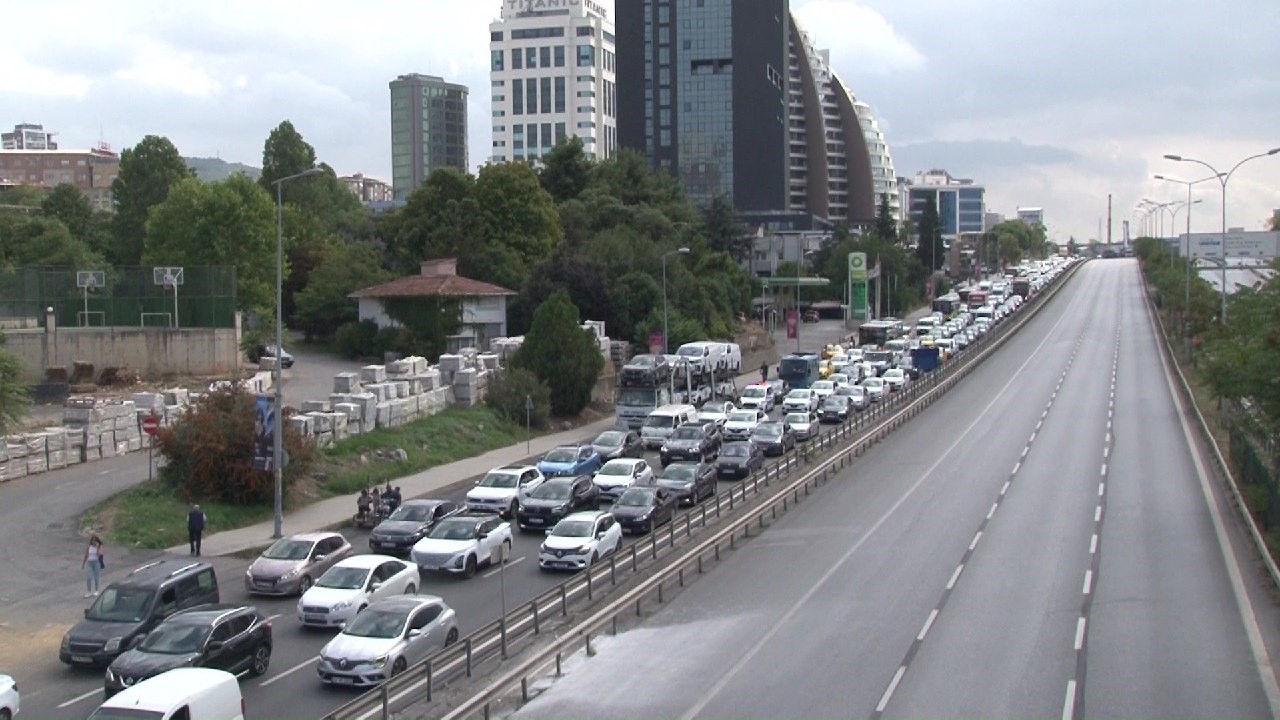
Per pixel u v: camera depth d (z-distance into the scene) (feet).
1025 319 431.84
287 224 359.25
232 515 136.15
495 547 115.96
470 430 198.08
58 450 159.33
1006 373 301.02
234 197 319.68
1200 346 239.09
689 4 638.94
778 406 253.03
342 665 76.43
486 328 288.10
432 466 176.04
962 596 99.09
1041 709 70.13
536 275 312.91
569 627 85.66
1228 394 159.63
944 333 373.81
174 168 414.82
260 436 128.67
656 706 71.92
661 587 99.86
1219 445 183.01
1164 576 105.09
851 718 69.05
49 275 260.01
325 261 329.72
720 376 270.05
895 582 104.68
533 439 206.80
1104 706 70.59
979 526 129.39
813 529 130.31
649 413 208.54
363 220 432.25
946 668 78.84
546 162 455.63
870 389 263.08
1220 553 114.01
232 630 78.84
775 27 637.30
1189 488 151.02
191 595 89.45
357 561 97.71
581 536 113.80
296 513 141.69
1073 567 109.19
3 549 118.73
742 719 69.10
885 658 81.51
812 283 442.91
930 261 640.58
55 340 244.01
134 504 133.39
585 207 403.75
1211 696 72.23
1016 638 86.02
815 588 103.09
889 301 505.25
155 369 250.37
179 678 63.26
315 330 317.42
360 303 287.69
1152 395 251.80
